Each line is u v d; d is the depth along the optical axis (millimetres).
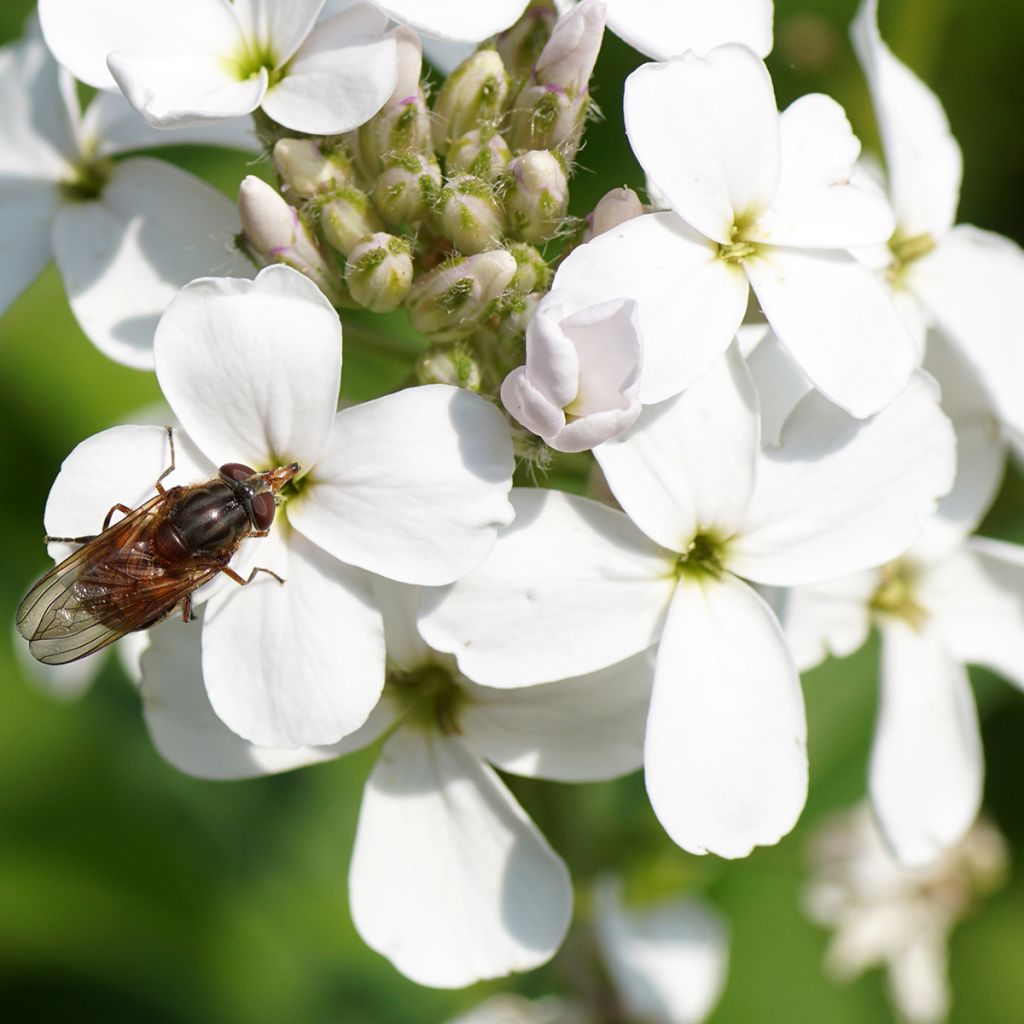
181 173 168
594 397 152
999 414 170
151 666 161
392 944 161
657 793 155
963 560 173
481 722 162
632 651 157
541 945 161
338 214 160
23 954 194
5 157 170
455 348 161
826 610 170
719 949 185
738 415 157
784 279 157
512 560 156
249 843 192
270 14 159
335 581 155
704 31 160
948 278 173
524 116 163
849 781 187
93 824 194
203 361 154
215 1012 193
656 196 162
